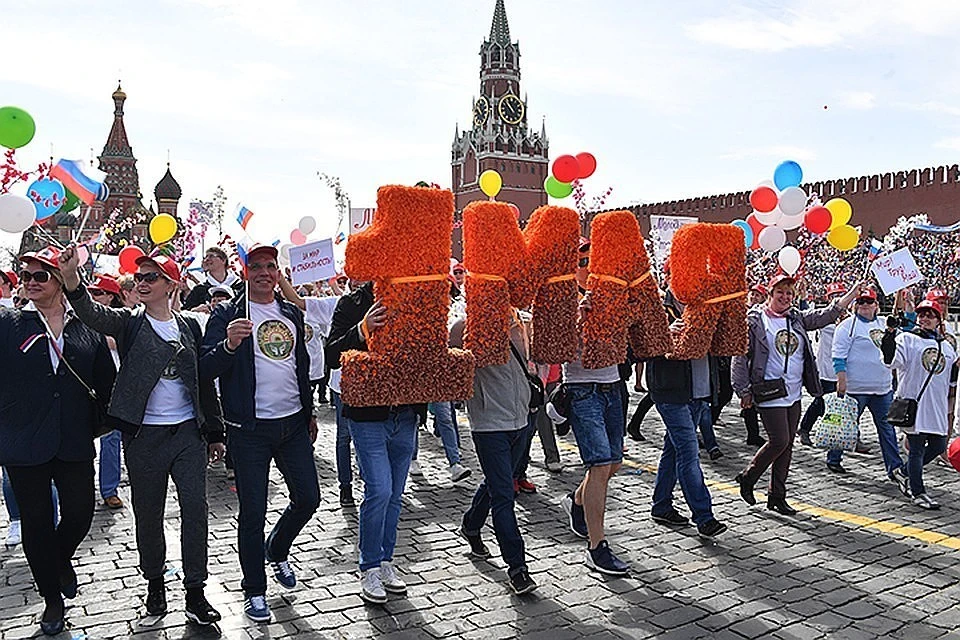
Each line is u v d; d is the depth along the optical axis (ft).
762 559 18.83
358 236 15.38
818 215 25.75
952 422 28.12
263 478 15.25
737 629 15.06
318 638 14.58
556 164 20.80
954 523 21.80
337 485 25.96
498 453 16.65
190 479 14.97
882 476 27.17
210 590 16.75
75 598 16.38
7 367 14.34
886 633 14.93
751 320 22.49
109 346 17.10
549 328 17.11
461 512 22.82
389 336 15.51
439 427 26.66
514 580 16.47
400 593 16.39
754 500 23.45
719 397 22.95
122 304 22.68
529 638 14.65
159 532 15.20
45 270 14.51
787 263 26.96
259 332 15.34
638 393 45.57
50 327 14.87
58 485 14.93
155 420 14.82
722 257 20.65
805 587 17.11
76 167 16.63
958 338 43.47
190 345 15.25
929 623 15.35
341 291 32.53
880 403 26.73
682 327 20.35
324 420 38.68
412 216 15.51
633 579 17.51
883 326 27.53
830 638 14.71
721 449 31.45
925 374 23.24
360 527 16.22
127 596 16.48
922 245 90.12
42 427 14.37
